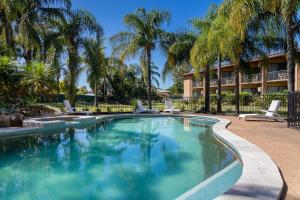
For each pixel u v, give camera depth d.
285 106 21.75
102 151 7.88
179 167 6.12
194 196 4.05
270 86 32.19
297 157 5.61
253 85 35.72
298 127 10.23
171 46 20.30
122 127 13.02
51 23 19.09
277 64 31.42
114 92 38.78
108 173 5.78
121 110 21.16
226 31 15.63
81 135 10.61
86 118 12.98
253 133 8.91
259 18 14.97
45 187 4.98
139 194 4.59
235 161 6.01
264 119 13.84
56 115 14.93
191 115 17.14
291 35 12.10
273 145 6.83
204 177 5.35
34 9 17.91
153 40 21.34
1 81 13.80
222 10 15.53
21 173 5.83
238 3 12.05
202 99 25.03
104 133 11.14
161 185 5.00
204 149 7.96
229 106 27.88
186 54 20.59
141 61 21.52
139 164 6.46
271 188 3.65
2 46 15.38
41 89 15.52
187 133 11.07
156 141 9.38
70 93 18.45
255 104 24.92
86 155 7.39
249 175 4.20
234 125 11.38
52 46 17.61
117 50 21.27
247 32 16.20
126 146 8.56
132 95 40.78
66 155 7.38
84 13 18.81
